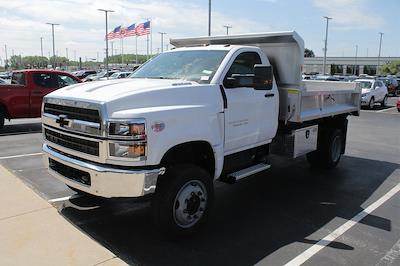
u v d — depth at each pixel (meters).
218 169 5.25
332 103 8.07
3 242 4.48
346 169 8.55
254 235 5.06
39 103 13.40
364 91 25.03
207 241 4.85
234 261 4.38
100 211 5.70
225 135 5.37
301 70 6.56
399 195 6.81
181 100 4.82
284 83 6.72
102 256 4.23
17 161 8.49
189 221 4.86
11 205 5.56
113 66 96.31
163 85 4.90
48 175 7.43
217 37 7.01
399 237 5.10
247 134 5.78
